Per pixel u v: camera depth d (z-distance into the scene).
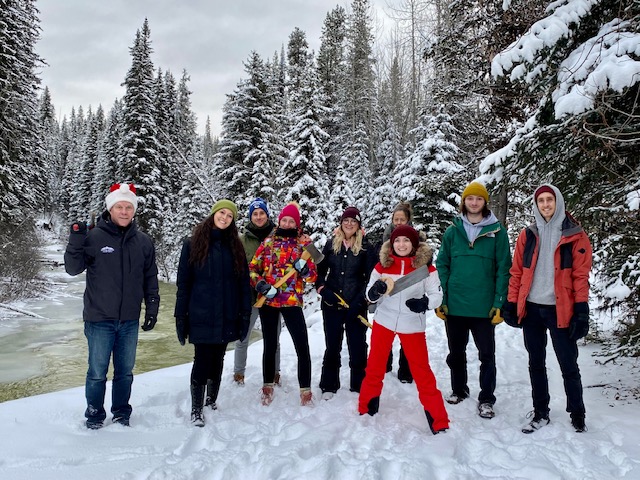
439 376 4.95
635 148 4.26
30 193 18.64
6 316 13.75
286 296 4.05
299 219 4.25
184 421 3.63
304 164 19.36
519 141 4.54
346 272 4.29
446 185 13.49
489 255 3.89
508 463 2.87
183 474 2.65
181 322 3.69
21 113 17.12
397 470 2.70
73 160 56.44
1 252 16.39
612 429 3.30
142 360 9.54
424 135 15.25
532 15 5.42
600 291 4.57
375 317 3.79
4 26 15.41
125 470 2.77
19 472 2.72
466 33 8.20
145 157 28.02
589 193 4.57
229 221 3.82
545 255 3.53
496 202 9.42
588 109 3.70
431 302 3.54
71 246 3.33
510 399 4.15
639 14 3.97
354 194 24.95
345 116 32.03
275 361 4.36
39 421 3.54
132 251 3.57
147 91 28.09
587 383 4.63
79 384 7.75
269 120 22.75
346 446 3.08
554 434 3.26
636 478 2.63
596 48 3.85
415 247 3.68
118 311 3.49
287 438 3.27
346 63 34.66
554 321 3.45
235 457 2.87
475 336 3.96
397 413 3.82
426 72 23.36
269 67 29.16
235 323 3.85
